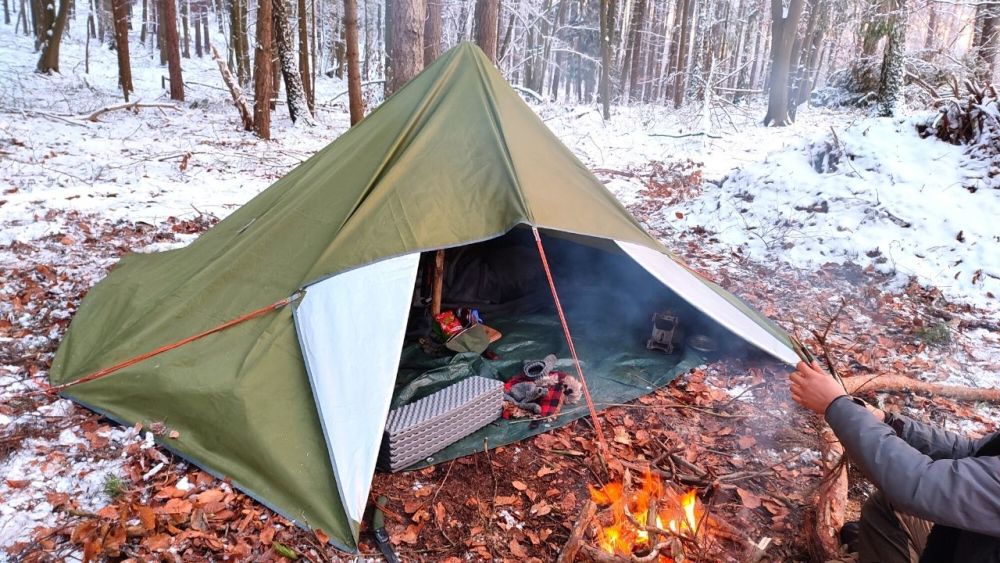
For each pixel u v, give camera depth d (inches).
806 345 171.6
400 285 127.0
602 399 142.3
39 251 213.3
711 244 265.0
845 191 266.7
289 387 117.3
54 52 741.3
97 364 133.1
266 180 354.6
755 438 130.3
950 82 336.2
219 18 1562.5
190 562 90.0
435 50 458.9
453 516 104.3
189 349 126.5
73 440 116.7
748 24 1101.1
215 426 113.5
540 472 115.4
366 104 702.5
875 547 79.0
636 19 876.6
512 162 145.0
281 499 102.8
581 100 1054.4
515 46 872.9
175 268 165.3
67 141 391.2
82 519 97.5
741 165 395.9
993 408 144.9
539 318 184.9
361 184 146.3
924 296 203.6
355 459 104.8
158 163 360.8
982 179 246.8
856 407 67.9
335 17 1174.3
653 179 379.9
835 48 1122.7
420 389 140.8
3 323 161.6
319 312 124.8
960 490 56.5
